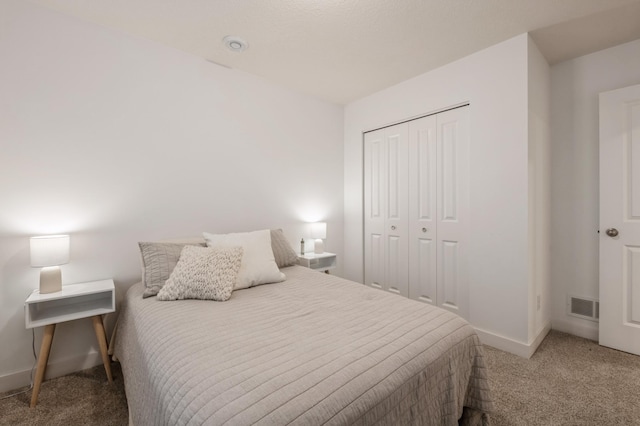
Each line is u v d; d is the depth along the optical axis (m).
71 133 1.87
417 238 2.77
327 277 2.14
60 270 1.73
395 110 2.88
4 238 1.68
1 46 1.66
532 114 2.09
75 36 1.87
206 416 0.72
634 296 2.02
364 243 3.31
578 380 1.72
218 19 1.88
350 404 0.82
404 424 0.96
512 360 1.96
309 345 1.06
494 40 2.11
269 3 1.72
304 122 3.10
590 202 2.32
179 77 2.28
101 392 1.65
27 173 1.73
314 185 3.20
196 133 2.38
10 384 1.68
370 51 2.25
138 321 1.40
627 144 2.05
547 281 2.41
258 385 0.82
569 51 2.26
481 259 2.24
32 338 1.75
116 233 2.03
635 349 2.01
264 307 1.49
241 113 2.63
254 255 1.99
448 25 1.93
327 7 1.75
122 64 2.04
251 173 2.71
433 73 2.55
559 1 1.70
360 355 1.00
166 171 2.24
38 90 1.76
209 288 1.63
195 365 0.92
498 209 2.15
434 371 1.09
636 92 2.01
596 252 2.29
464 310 2.42
